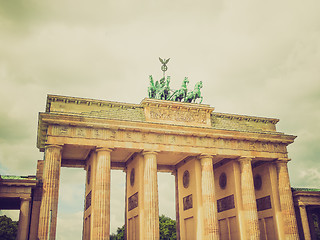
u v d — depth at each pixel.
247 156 88.62
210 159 85.00
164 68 97.44
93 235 70.69
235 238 87.56
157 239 74.19
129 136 79.44
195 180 86.31
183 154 85.44
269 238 92.00
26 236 67.12
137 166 83.31
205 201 81.81
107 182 74.19
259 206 96.94
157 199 77.38
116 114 81.50
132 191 86.25
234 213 88.56
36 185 73.19
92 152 80.75
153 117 84.00
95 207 72.38
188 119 87.12
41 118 73.75
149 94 91.06
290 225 87.12
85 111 79.88
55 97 78.44
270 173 93.81
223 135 86.56
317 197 95.81
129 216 86.62
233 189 90.06
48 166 70.69
